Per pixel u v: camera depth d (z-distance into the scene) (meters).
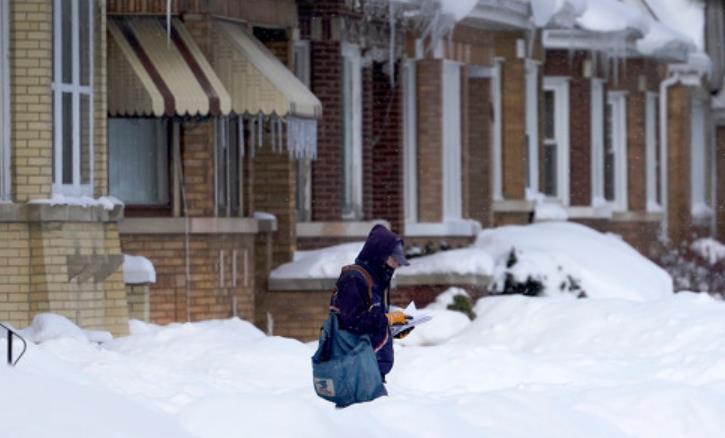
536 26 54.81
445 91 50.75
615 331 33.38
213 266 39.19
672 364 30.02
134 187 39.12
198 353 31.33
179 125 39.03
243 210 40.88
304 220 44.19
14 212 33.69
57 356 26.59
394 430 21.03
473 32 52.19
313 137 40.03
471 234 50.91
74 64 34.91
